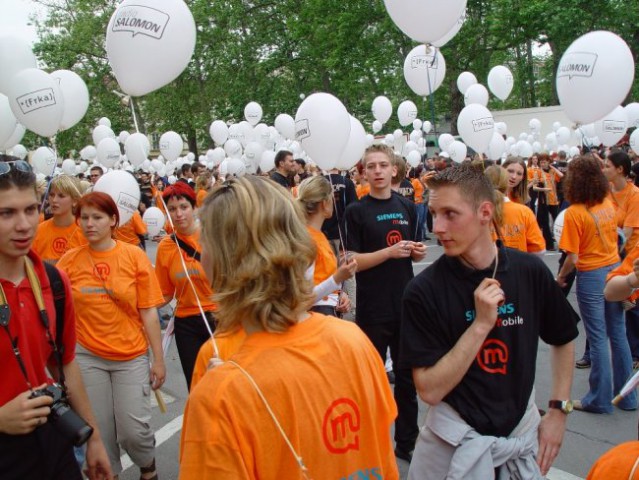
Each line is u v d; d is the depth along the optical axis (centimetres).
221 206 145
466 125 688
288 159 879
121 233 725
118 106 3272
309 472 137
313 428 137
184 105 3341
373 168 421
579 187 436
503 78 873
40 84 485
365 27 2762
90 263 346
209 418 129
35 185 215
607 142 755
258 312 141
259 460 131
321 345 146
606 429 423
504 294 211
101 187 516
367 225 420
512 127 2128
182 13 372
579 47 441
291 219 146
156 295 363
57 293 233
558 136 1552
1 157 368
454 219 206
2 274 215
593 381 445
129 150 657
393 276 407
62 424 207
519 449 206
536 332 216
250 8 3109
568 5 2356
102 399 341
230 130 1373
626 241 520
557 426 221
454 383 202
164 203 396
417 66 707
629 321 518
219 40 3159
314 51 2861
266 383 134
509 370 210
